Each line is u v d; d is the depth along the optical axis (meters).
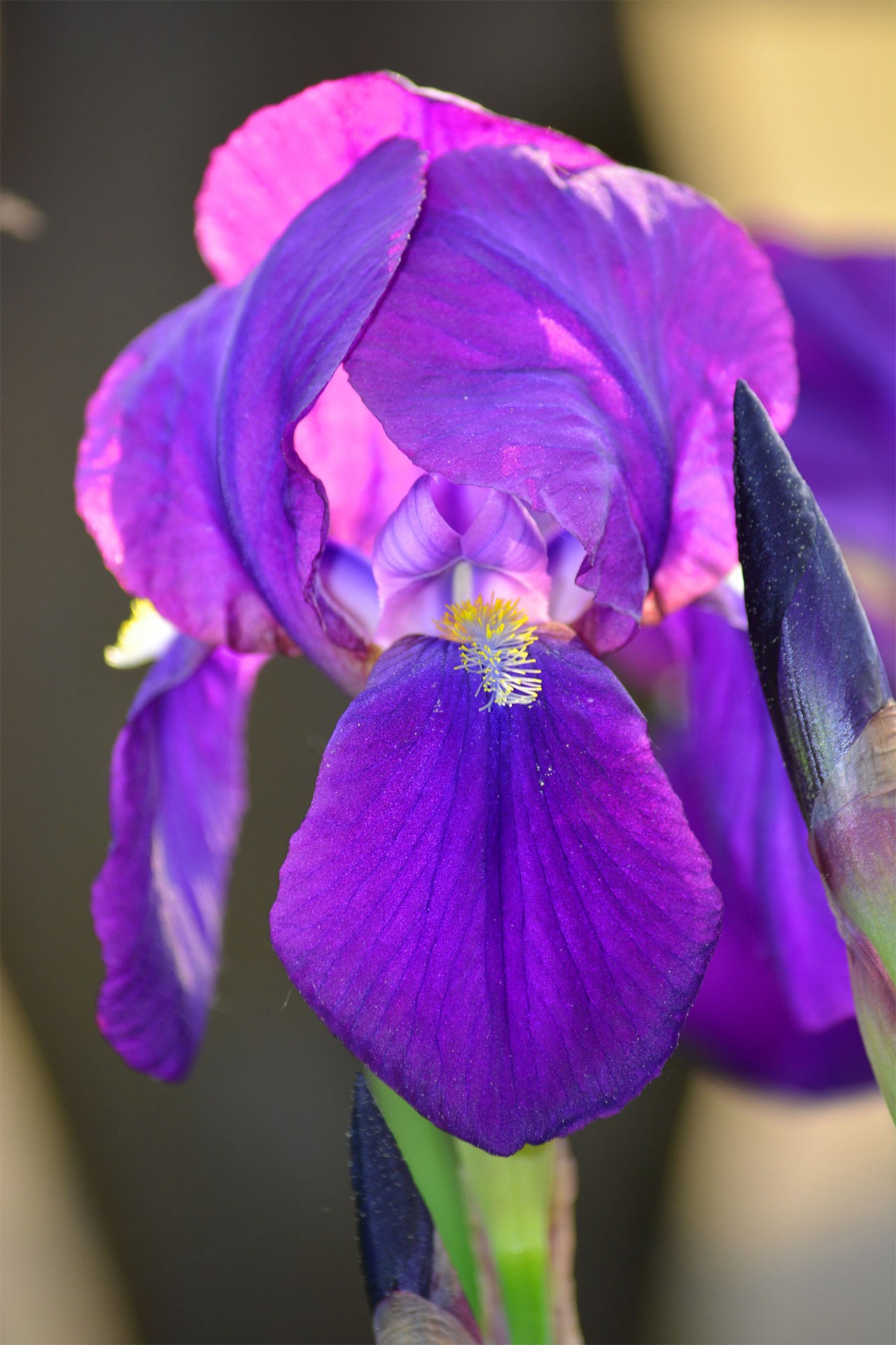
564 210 0.44
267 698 0.68
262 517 0.45
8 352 0.70
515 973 0.42
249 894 0.67
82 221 0.70
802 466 0.58
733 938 0.54
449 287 0.43
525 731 0.43
